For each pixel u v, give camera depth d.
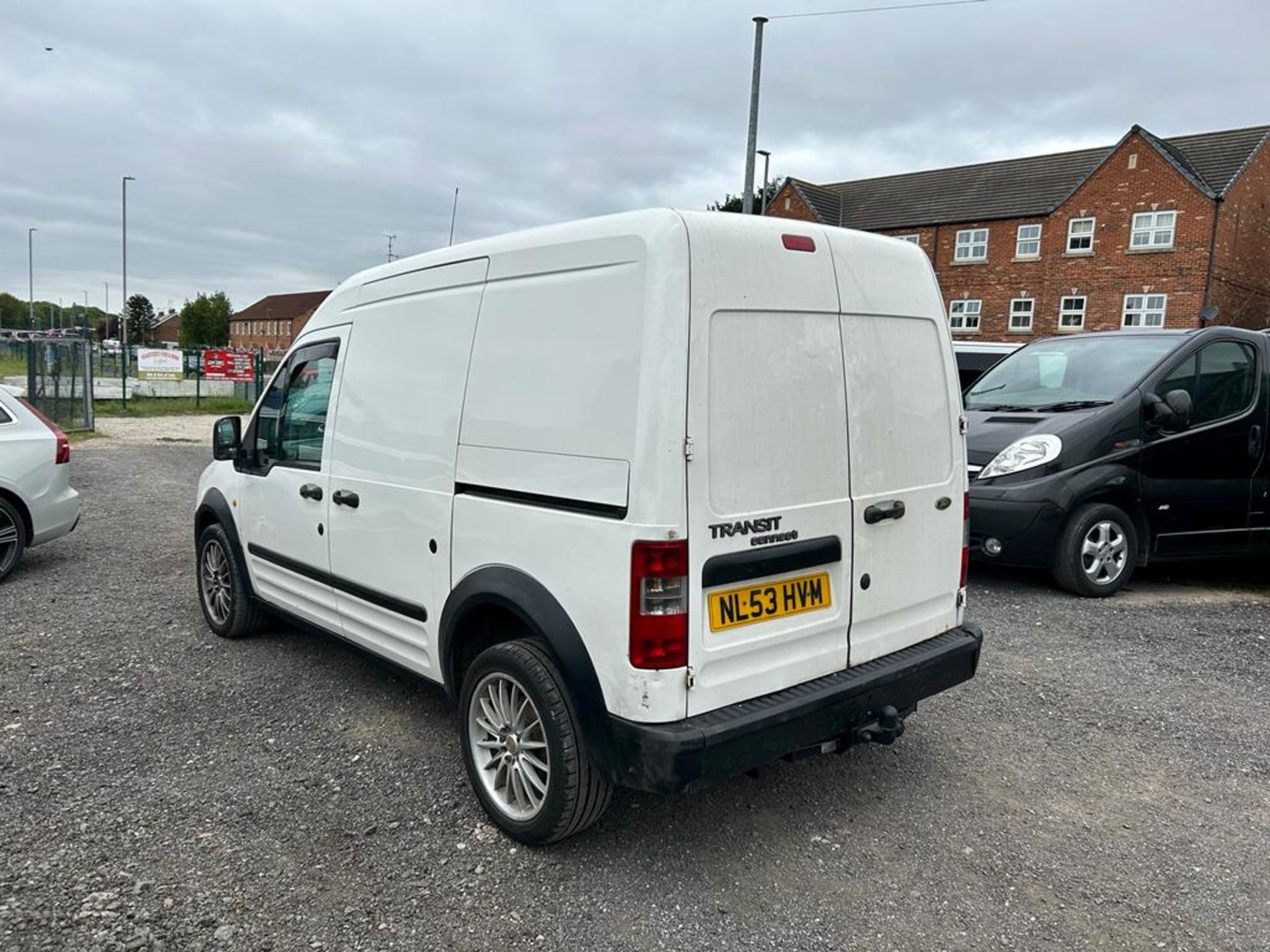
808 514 3.06
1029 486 6.16
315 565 4.37
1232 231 28.58
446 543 3.44
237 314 110.50
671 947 2.65
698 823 3.35
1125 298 29.67
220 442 5.07
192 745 3.95
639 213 2.82
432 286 3.66
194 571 7.14
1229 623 5.96
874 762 3.88
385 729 4.14
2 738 3.98
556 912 2.80
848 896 2.91
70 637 5.43
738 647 2.87
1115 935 2.73
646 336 2.70
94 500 10.53
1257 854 3.20
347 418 4.09
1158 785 3.71
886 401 3.36
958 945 2.68
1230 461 6.70
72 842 3.14
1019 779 3.74
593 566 2.80
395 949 2.62
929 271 3.62
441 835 3.24
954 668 3.60
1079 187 30.52
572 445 2.90
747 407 2.86
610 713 2.80
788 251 3.01
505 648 3.13
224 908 2.79
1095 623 5.84
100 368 37.16
